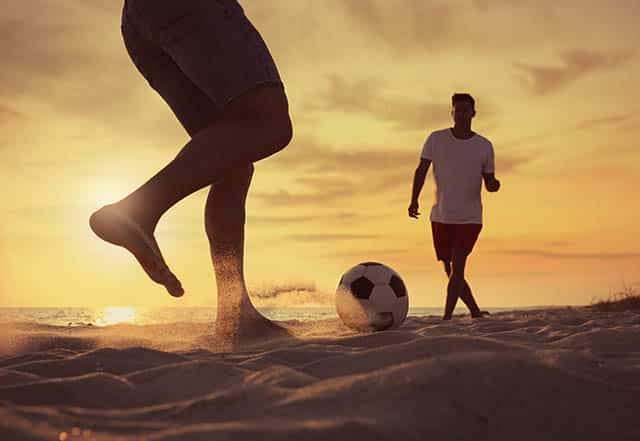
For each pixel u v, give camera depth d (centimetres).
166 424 99
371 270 354
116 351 203
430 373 118
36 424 92
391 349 176
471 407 107
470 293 546
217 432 90
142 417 104
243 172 306
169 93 290
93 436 88
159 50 284
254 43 255
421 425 100
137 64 294
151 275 228
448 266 543
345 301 350
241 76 247
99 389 133
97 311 11831
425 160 538
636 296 876
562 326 337
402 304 353
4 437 84
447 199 522
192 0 251
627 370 136
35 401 125
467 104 522
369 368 160
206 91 256
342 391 114
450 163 523
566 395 114
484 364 123
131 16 266
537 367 124
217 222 307
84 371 174
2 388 130
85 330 367
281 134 251
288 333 302
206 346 281
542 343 235
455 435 99
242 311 305
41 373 171
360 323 348
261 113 248
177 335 332
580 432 103
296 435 90
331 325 411
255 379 138
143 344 288
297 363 197
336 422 95
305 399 110
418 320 519
